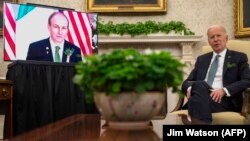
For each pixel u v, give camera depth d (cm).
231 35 343
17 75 211
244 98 210
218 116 199
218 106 215
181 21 348
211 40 247
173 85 108
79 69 109
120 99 100
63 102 222
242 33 326
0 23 342
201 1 349
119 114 103
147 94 101
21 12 232
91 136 115
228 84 234
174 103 315
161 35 330
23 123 209
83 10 352
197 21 348
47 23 241
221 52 247
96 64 103
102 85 101
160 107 109
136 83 99
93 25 264
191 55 333
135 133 107
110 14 349
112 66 100
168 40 330
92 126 137
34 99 213
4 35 226
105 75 99
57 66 223
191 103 193
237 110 219
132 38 329
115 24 347
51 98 217
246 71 228
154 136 108
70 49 250
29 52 233
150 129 113
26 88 212
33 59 234
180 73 108
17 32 230
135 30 329
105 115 107
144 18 349
